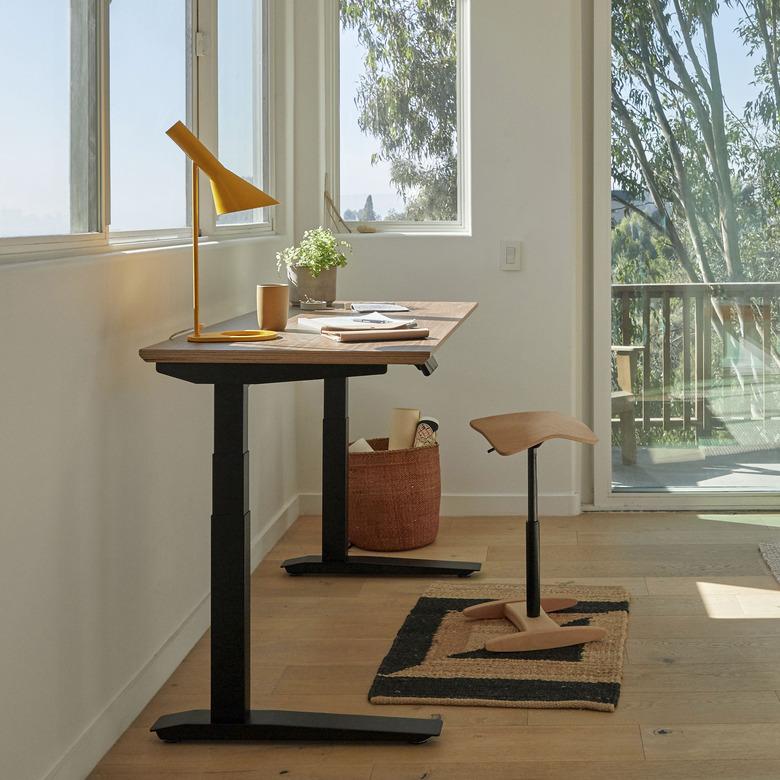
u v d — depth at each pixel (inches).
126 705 100.0
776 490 178.9
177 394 115.2
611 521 171.5
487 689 104.9
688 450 180.1
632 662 112.0
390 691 104.7
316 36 171.6
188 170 127.1
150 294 106.1
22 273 78.6
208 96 129.3
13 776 78.2
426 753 93.4
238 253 138.3
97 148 98.3
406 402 175.8
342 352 92.2
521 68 169.8
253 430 147.9
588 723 98.2
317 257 140.6
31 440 80.7
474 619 124.5
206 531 126.6
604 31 172.9
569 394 173.8
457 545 158.2
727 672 108.7
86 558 91.4
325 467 144.0
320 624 125.3
